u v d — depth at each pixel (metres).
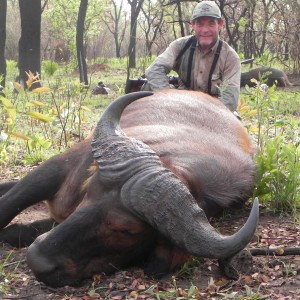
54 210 2.66
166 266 2.29
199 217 2.10
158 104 2.97
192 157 2.50
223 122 2.97
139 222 2.18
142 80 3.79
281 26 11.97
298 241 2.69
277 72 9.34
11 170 3.94
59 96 6.73
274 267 2.42
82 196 2.48
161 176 2.13
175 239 2.10
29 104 4.12
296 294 2.18
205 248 2.05
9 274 2.34
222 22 3.66
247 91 3.95
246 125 3.97
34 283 2.28
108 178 2.21
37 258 2.19
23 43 8.51
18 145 4.64
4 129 4.65
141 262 2.35
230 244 2.03
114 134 2.30
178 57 3.70
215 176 2.51
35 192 2.64
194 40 3.67
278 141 3.30
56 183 2.64
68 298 2.15
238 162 2.68
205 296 2.13
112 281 2.24
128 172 2.18
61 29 16.31
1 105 5.25
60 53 16.92
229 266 2.30
